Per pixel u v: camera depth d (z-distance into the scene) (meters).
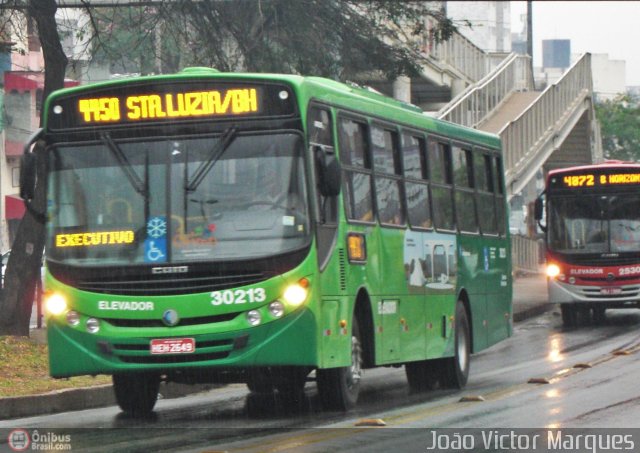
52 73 26.23
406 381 23.64
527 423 15.53
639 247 37.78
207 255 15.60
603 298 37.78
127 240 15.81
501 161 26.19
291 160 15.77
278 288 15.50
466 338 22.62
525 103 51.53
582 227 38.22
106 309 15.73
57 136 16.31
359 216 17.73
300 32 29.08
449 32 32.25
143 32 29.23
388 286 18.70
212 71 16.56
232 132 15.88
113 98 16.14
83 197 16.08
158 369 15.62
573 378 22.09
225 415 17.17
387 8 31.00
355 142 17.92
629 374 22.47
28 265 25.56
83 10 30.06
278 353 15.49
